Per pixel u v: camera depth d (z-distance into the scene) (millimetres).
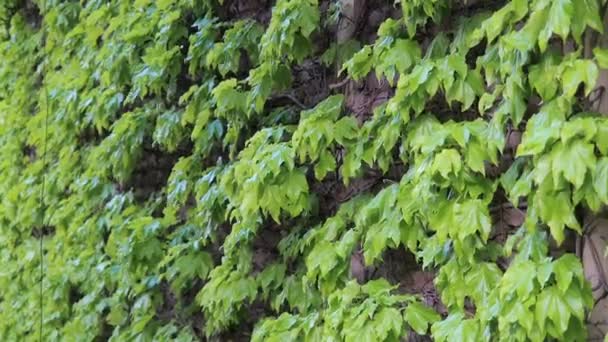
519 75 1406
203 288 2156
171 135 2352
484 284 1502
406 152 1667
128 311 2529
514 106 1431
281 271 1992
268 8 2217
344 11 1982
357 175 1829
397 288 1756
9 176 3391
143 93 2402
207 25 2234
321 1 2043
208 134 2205
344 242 1767
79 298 2875
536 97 1491
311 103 2061
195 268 2213
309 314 1848
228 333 2209
